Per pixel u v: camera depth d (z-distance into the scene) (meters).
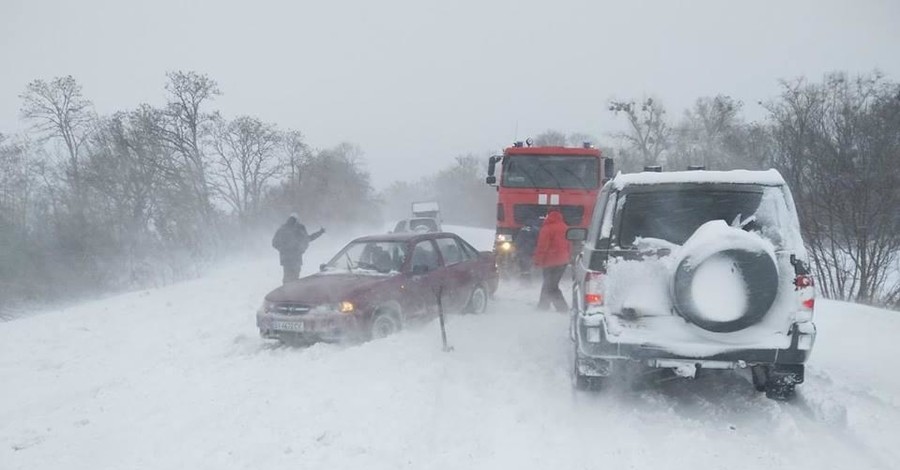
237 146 33.88
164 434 5.32
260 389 6.34
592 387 5.69
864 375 6.12
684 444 4.65
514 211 13.16
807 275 5.01
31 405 6.43
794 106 19.12
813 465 4.26
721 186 5.33
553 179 13.12
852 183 14.52
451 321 9.16
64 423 5.82
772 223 5.25
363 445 4.77
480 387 6.07
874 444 4.52
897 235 14.18
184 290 14.77
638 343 5.14
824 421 5.06
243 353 8.12
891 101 17.69
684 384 6.18
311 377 6.61
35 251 20.92
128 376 7.34
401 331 8.50
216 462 4.64
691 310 4.88
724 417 5.25
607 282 5.30
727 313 4.82
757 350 4.99
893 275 15.04
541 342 7.82
